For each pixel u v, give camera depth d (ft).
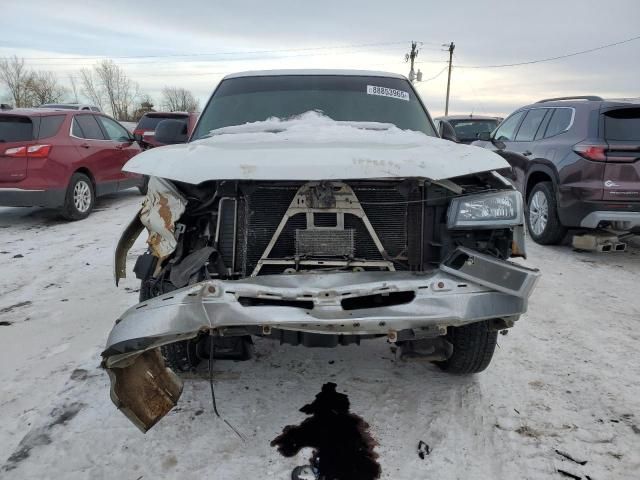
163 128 13.14
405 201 8.57
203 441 8.38
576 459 8.00
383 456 8.04
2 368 10.80
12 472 7.63
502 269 7.54
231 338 8.89
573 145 19.24
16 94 188.55
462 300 7.45
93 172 28.35
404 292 7.66
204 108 13.30
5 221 27.20
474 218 8.16
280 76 13.78
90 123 29.14
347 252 8.50
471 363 9.64
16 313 13.93
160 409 7.82
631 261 19.65
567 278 17.30
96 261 19.12
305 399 9.62
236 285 7.38
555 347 11.90
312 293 7.34
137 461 7.89
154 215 8.46
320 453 8.09
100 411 9.20
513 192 8.50
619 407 9.40
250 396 9.71
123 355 7.18
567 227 20.54
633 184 17.93
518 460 7.96
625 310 14.35
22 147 24.41
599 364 11.08
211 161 8.01
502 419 9.00
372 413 9.17
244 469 7.73
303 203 8.45
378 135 9.90
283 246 8.56
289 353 11.46
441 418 9.01
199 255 8.18
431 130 12.40
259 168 7.70
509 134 25.75
